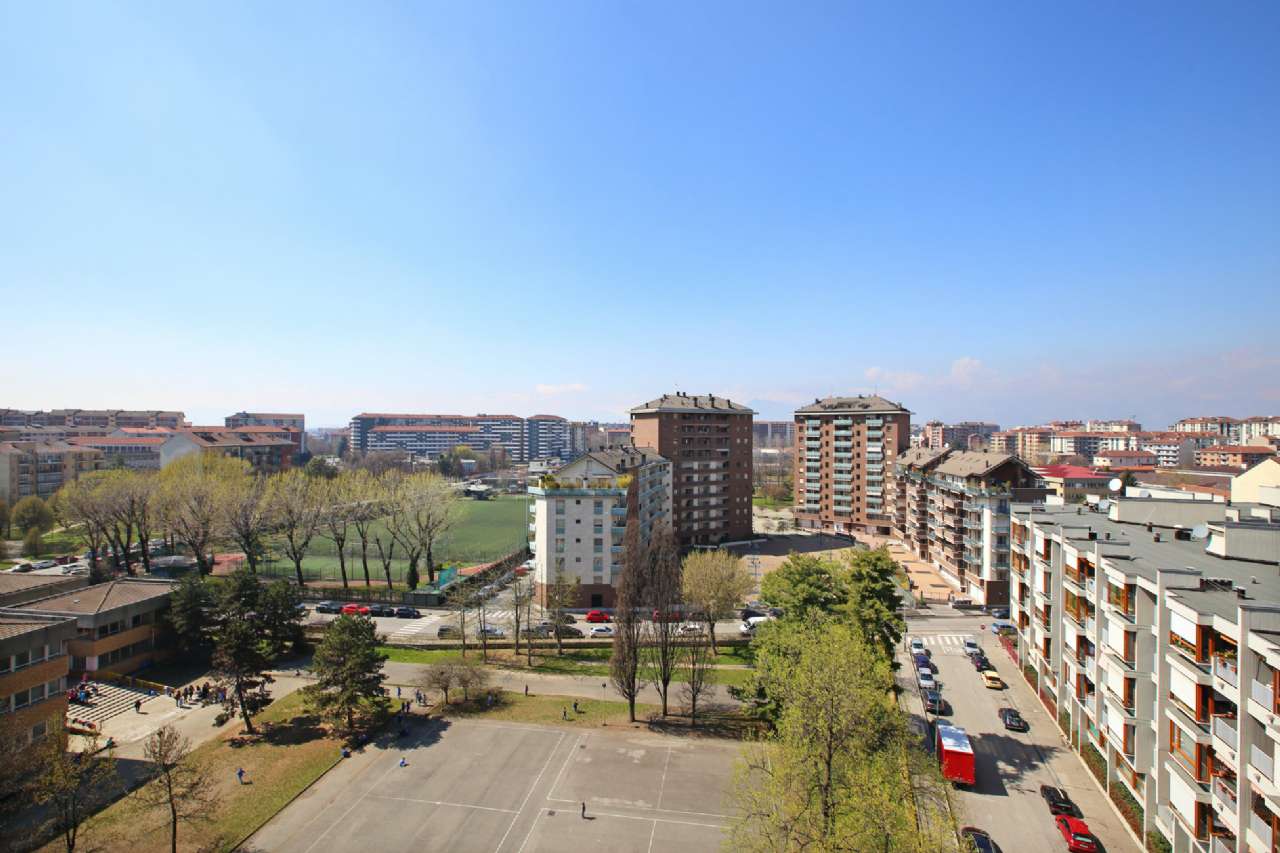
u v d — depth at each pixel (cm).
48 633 4988
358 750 5478
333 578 11700
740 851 3875
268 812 4547
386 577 11562
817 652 4356
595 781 5031
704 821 4516
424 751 5475
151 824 4341
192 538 10544
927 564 12338
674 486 13812
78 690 6244
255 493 11100
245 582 7425
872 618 5806
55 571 10338
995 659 7500
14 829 4091
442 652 7938
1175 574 3781
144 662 7075
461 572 11756
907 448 15100
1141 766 4009
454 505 13300
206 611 7350
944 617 9225
